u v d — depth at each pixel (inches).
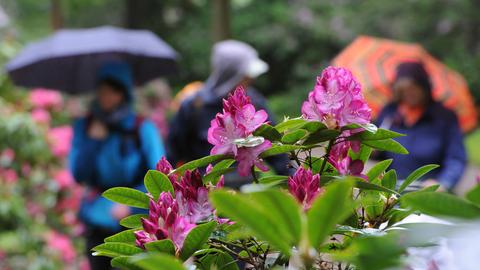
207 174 60.8
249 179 132.3
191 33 871.7
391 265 40.5
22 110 276.2
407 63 184.4
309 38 825.5
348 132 61.1
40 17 900.6
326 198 39.8
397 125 182.7
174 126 185.9
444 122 181.6
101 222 180.1
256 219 40.7
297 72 815.7
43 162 253.0
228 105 59.9
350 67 291.3
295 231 41.0
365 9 813.9
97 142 182.7
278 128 60.0
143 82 279.9
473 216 40.1
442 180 176.9
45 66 264.1
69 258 243.1
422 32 792.3
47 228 251.9
